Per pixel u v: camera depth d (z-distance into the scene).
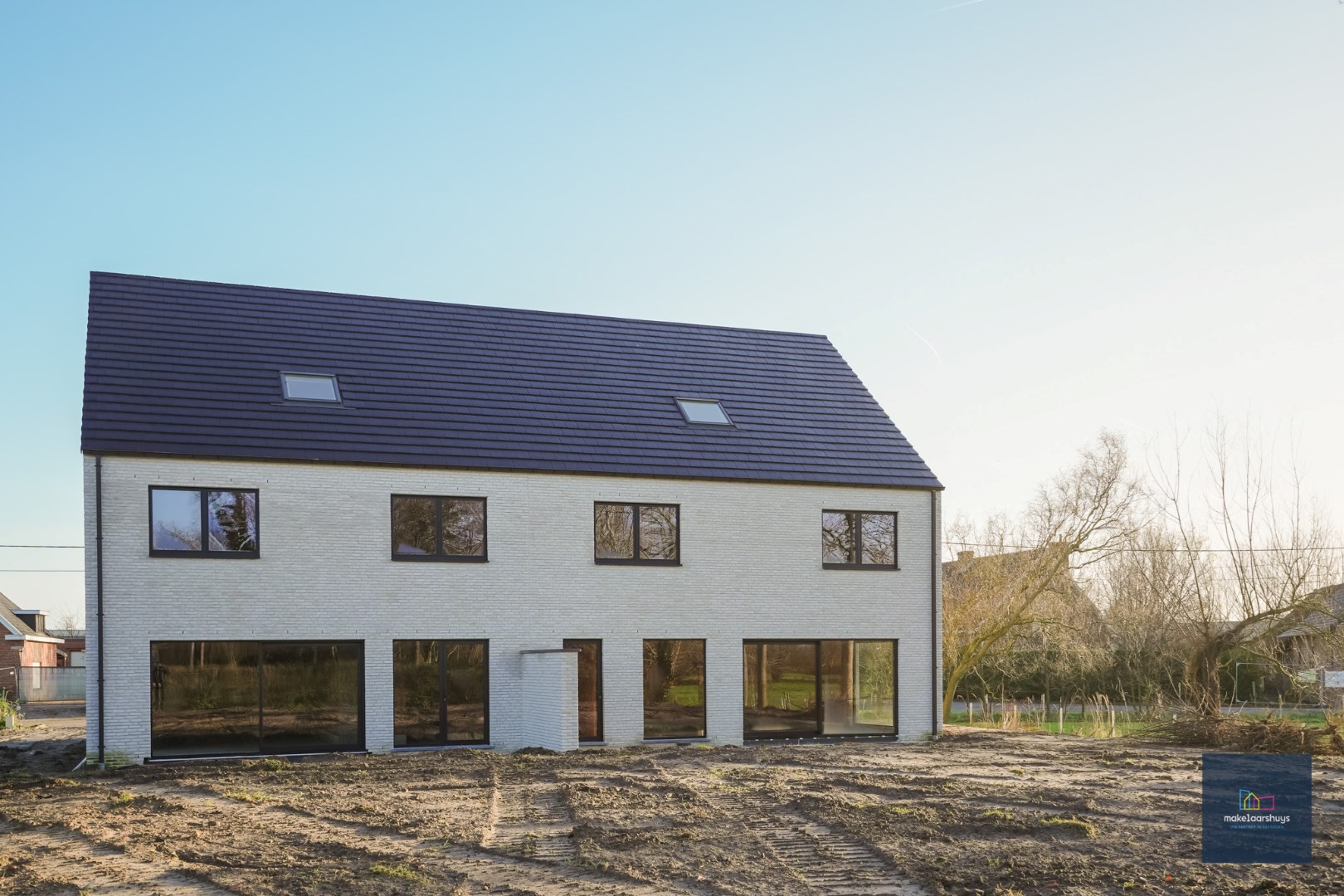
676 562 19.44
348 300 21.25
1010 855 10.05
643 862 9.83
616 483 19.11
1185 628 27.75
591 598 18.77
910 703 20.66
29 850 10.38
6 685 43.44
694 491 19.66
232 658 16.67
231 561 16.73
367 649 17.33
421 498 17.98
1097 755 17.61
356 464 17.45
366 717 17.20
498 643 18.16
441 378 19.89
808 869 9.66
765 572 19.95
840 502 20.64
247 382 18.30
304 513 17.22
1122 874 9.38
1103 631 30.52
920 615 20.95
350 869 9.59
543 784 14.05
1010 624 27.19
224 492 16.91
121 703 16.02
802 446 21.06
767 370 23.16
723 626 19.58
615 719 18.73
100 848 10.45
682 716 19.22
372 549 17.53
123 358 17.89
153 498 16.50
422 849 10.39
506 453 18.58
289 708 16.89
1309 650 28.55
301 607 17.03
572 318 22.89
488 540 18.27
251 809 12.42
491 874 9.48
